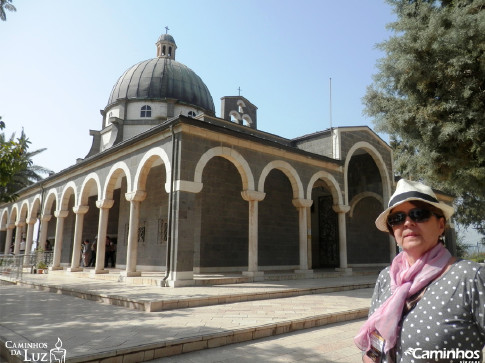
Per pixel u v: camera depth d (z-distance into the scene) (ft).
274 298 30.35
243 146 41.42
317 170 50.60
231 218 51.03
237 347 17.30
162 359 15.40
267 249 55.62
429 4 35.50
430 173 37.40
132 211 40.73
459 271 5.63
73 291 32.63
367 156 64.49
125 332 17.71
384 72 34.35
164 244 50.93
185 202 35.27
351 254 65.21
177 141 36.52
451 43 30.12
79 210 51.47
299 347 17.34
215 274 44.16
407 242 6.29
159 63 82.53
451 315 5.38
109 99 81.97
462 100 30.81
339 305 26.50
